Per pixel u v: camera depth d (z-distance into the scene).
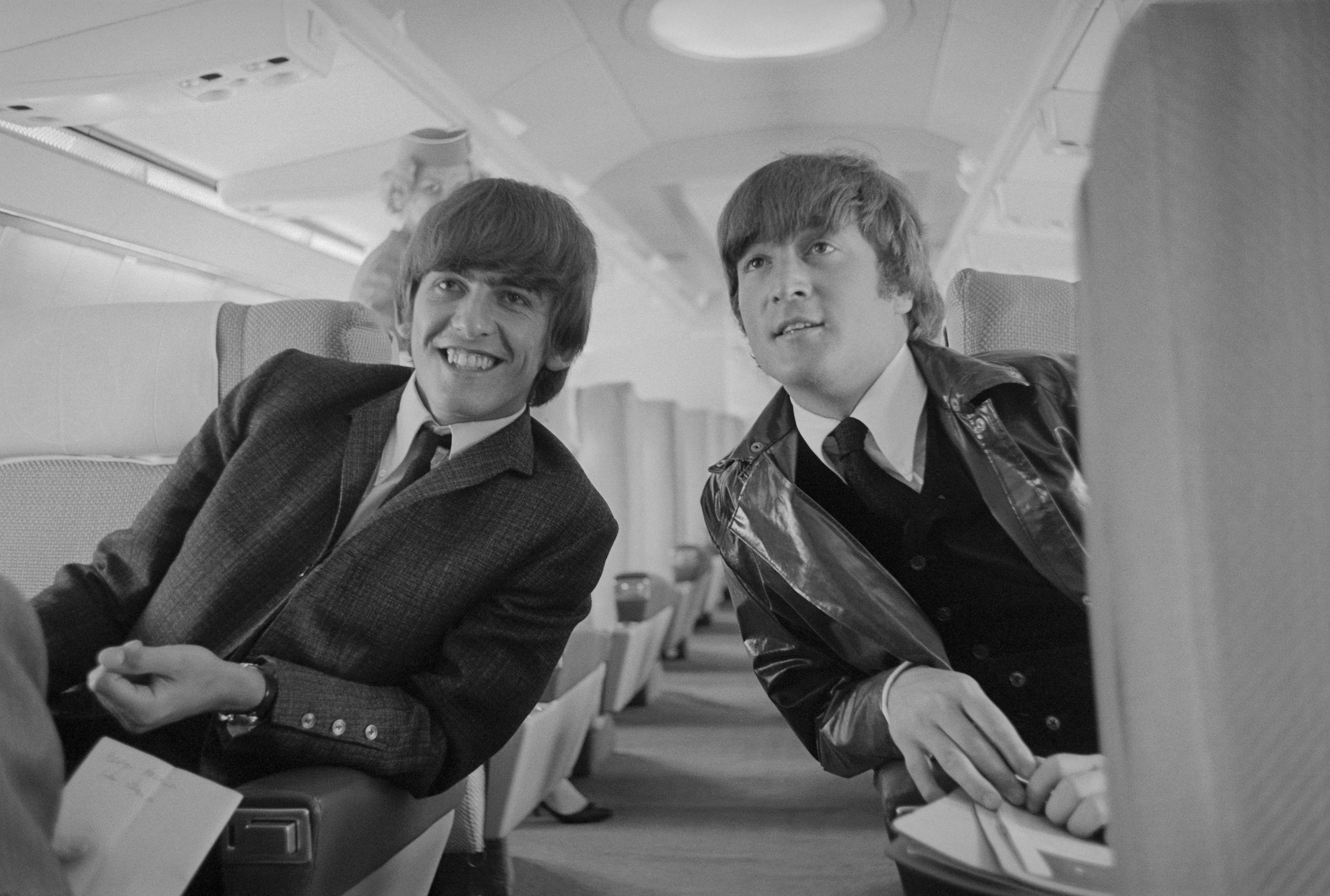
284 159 4.87
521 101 5.67
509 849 2.60
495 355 1.41
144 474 1.82
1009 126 4.39
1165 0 0.51
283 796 1.06
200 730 1.39
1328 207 0.49
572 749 2.86
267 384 1.55
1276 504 0.49
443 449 1.48
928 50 5.65
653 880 2.34
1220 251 0.49
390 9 4.16
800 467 1.42
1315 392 0.49
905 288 1.37
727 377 11.05
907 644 1.24
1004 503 1.31
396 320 1.53
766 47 5.68
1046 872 0.80
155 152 4.52
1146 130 0.50
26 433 1.83
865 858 2.45
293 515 1.43
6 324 1.87
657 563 5.49
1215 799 0.49
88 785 1.01
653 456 5.52
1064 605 1.32
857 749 1.25
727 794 3.12
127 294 4.62
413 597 1.34
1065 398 1.39
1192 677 0.50
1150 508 0.52
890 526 1.39
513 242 1.40
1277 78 0.49
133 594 1.46
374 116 4.61
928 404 1.38
